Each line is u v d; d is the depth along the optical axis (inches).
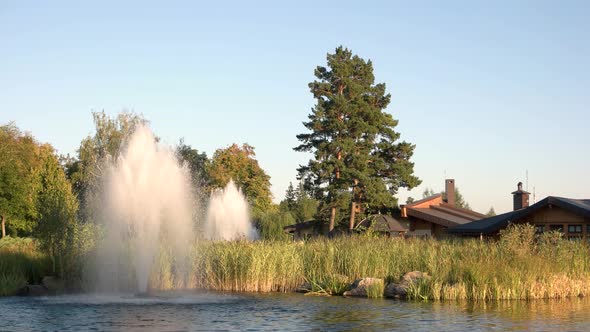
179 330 805.2
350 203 2405.3
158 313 951.0
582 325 831.7
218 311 973.8
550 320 871.1
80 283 1293.1
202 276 1338.6
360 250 1327.5
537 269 1154.0
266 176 3663.9
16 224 2962.6
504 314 928.3
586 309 978.1
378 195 2301.9
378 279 1217.4
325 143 2354.8
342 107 2383.1
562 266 1192.8
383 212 2415.1
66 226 1343.5
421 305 1038.4
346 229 2428.6
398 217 2364.7
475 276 1127.0
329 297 1170.0
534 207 1475.1
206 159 3390.7
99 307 1018.1
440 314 933.2
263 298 1154.0
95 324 848.9
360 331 796.6
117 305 1044.5
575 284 1160.2
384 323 856.3
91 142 2657.5
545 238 1273.4
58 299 1130.0
